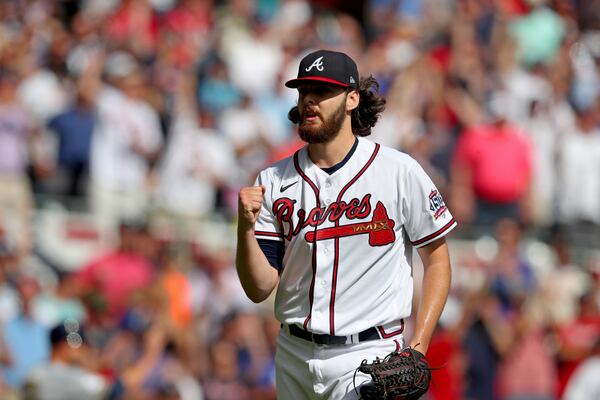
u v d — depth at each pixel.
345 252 18.33
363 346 18.31
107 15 55.94
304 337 18.58
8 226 42.75
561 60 56.31
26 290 35.47
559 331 39.03
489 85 52.12
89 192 44.88
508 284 40.34
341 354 18.34
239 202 17.86
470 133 46.72
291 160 18.89
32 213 43.62
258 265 18.17
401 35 58.06
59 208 44.16
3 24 54.28
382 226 18.34
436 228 18.48
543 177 49.47
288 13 61.81
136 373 34.06
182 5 57.62
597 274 41.97
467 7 57.16
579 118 50.00
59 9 57.03
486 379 37.34
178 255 41.00
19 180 44.19
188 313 38.41
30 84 49.09
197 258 41.28
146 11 56.56
